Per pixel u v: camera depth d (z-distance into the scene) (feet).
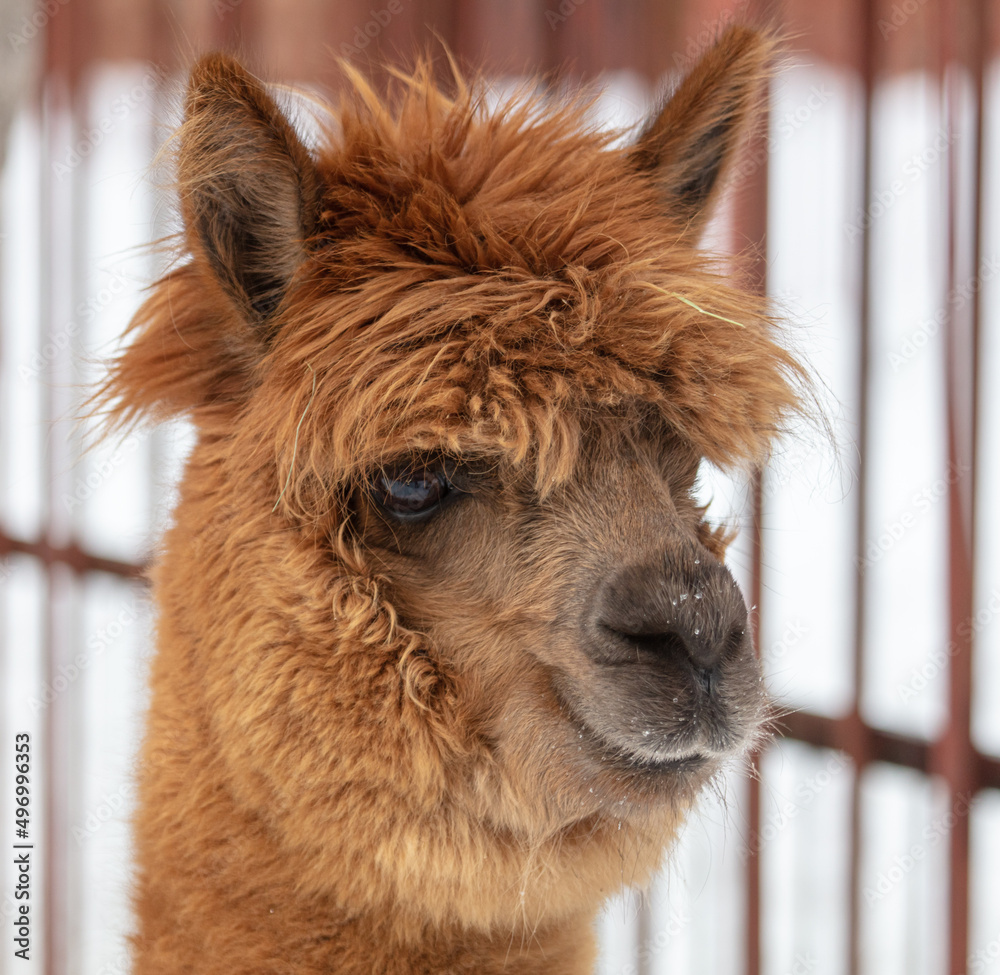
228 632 6.63
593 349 6.30
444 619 6.66
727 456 6.97
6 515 20.49
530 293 6.37
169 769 7.04
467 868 6.53
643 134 8.58
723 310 6.85
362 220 6.84
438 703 6.51
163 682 7.25
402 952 6.77
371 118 7.96
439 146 7.48
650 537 6.38
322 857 6.46
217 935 6.77
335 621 6.40
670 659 6.19
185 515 7.25
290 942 6.68
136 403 7.50
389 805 6.39
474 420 6.09
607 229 6.89
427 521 6.66
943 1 12.09
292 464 6.26
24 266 21.79
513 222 6.84
